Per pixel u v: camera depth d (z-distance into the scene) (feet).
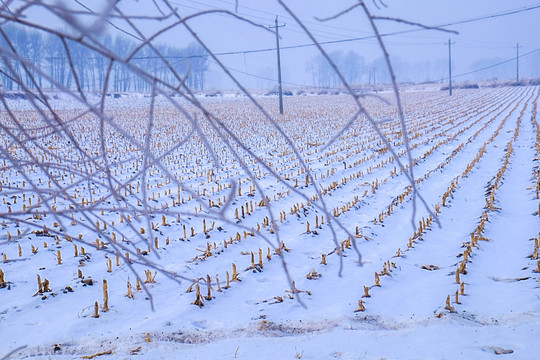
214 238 32.04
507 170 51.88
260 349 17.76
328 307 21.53
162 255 28.55
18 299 22.09
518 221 33.96
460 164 59.36
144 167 3.54
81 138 81.15
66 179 45.96
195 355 17.42
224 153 69.26
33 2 2.53
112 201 39.70
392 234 33.91
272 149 74.08
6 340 18.47
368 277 25.27
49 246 28.96
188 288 23.48
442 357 16.37
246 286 24.45
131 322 20.34
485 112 137.18
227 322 20.44
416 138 84.53
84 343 18.31
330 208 40.96
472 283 23.44
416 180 49.96
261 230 33.86
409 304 21.54
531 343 16.69
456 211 38.78
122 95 227.20
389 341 17.90
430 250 29.84
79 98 2.89
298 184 49.21
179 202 40.83
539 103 164.55
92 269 26.14
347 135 90.74
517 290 21.80
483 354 16.34
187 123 111.55
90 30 2.46
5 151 3.89
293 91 334.85
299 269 27.20
